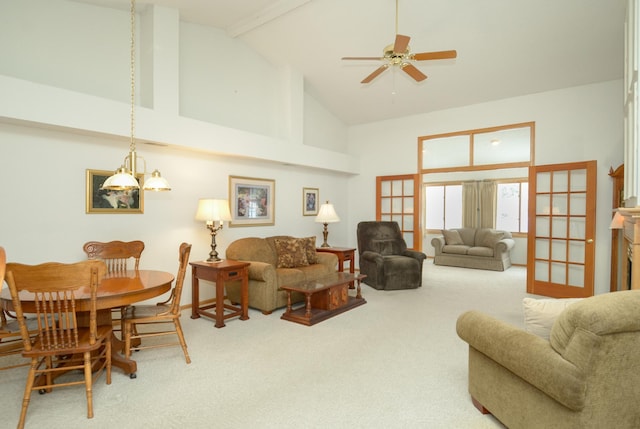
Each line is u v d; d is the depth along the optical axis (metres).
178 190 4.28
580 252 4.81
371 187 7.15
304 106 6.19
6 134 3.04
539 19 3.81
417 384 2.43
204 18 4.32
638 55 2.36
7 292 2.41
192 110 4.48
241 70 5.05
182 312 4.19
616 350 1.43
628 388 1.48
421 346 3.11
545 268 5.11
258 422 2.00
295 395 2.29
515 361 1.71
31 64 3.29
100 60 3.72
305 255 4.94
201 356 2.89
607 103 4.73
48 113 2.97
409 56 3.17
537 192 5.22
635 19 2.46
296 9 4.06
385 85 5.62
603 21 3.70
